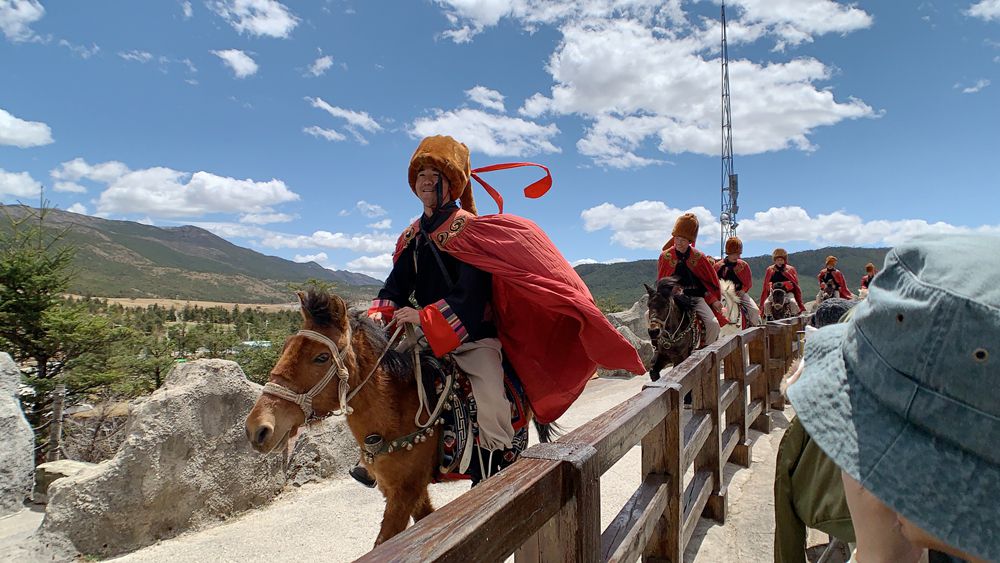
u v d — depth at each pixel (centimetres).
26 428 588
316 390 268
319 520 478
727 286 966
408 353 296
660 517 290
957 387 70
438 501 520
